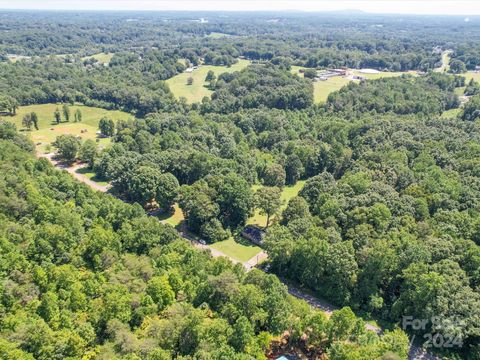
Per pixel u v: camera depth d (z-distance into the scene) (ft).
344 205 399.44
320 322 264.11
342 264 317.83
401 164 468.75
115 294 269.44
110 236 352.49
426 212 386.73
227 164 528.22
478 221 350.84
